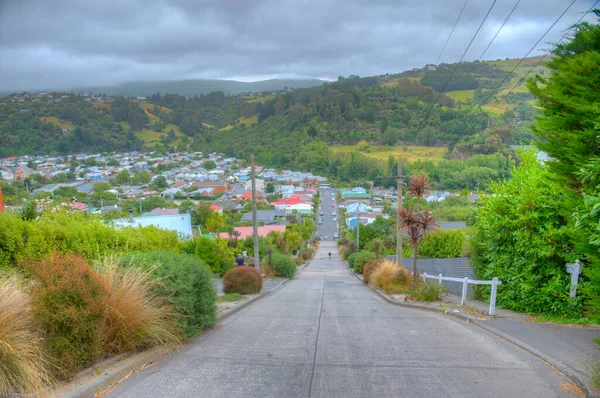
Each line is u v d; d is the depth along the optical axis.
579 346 5.89
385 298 13.02
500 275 9.19
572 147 6.22
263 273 24.72
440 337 6.84
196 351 5.84
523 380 4.64
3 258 7.66
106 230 10.88
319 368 5.04
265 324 8.24
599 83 6.21
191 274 6.61
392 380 4.61
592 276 4.59
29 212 10.69
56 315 4.22
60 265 4.64
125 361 4.91
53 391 3.89
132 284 5.57
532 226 8.18
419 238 13.71
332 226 88.25
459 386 4.43
